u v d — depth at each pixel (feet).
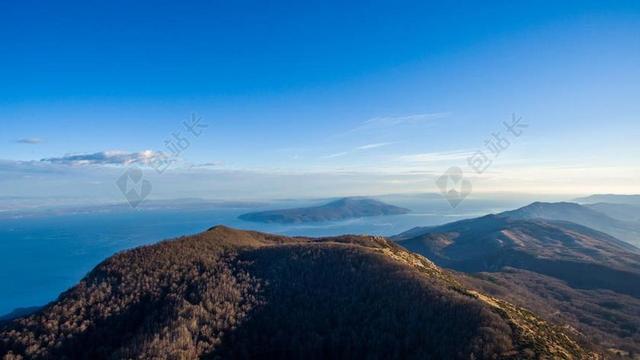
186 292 388.16
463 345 306.76
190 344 317.01
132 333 340.80
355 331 344.69
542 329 374.02
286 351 334.44
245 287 395.55
